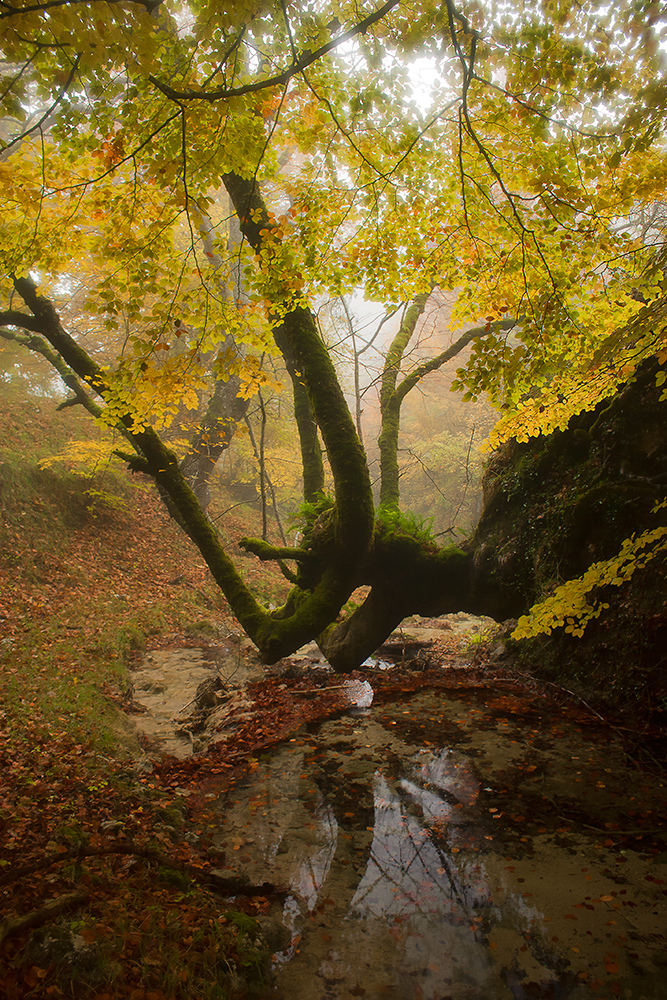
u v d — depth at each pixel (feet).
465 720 21.27
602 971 9.98
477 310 15.62
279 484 60.54
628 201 12.59
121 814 14.62
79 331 53.78
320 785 17.15
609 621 21.67
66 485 47.93
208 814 15.64
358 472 19.54
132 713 24.13
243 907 11.89
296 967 10.36
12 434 48.19
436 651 33.53
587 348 14.37
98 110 10.04
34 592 35.17
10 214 12.24
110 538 47.47
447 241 14.23
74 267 22.98
